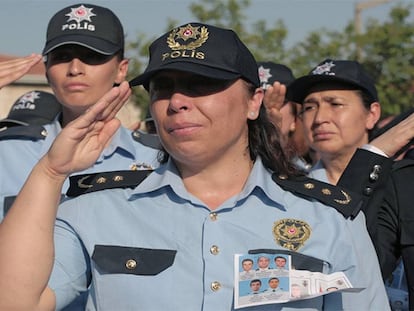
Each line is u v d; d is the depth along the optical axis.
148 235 2.62
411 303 3.20
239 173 2.71
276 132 2.83
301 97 4.50
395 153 3.42
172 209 2.66
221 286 2.56
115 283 2.56
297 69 14.28
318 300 2.62
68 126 2.45
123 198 2.69
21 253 2.40
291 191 2.75
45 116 5.55
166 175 2.69
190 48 2.58
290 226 2.65
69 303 2.63
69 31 4.27
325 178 4.39
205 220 2.63
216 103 2.55
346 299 2.67
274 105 4.78
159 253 2.59
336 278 2.58
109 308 2.56
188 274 2.57
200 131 2.55
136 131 4.46
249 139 2.78
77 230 2.62
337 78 4.33
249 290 2.54
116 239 2.61
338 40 14.70
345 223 2.69
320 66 4.46
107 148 4.25
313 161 4.98
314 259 2.60
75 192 2.75
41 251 2.42
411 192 3.27
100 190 2.72
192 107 2.55
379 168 3.33
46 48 4.28
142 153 4.33
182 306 2.54
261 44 14.16
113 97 2.47
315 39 14.55
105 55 4.28
